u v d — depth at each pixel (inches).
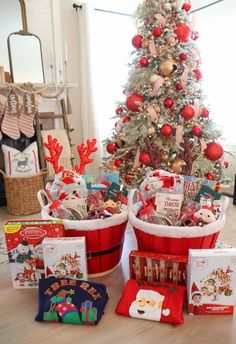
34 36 126.0
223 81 137.4
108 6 139.7
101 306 27.3
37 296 31.2
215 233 31.0
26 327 26.4
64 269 30.1
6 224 31.4
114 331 25.6
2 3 116.9
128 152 98.4
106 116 149.3
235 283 27.0
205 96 98.9
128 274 34.8
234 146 135.3
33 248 31.4
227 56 133.9
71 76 141.3
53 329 26.1
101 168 108.0
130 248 40.6
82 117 145.6
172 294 28.3
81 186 35.0
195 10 142.8
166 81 90.4
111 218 32.1
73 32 137.6
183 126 92.1
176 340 24.6
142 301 27.8
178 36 88.8
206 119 98.7
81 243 29.5
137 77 92.8
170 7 88.6
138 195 36.3
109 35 142.9
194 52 92.3
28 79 126.9
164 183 34.5
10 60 121.3
